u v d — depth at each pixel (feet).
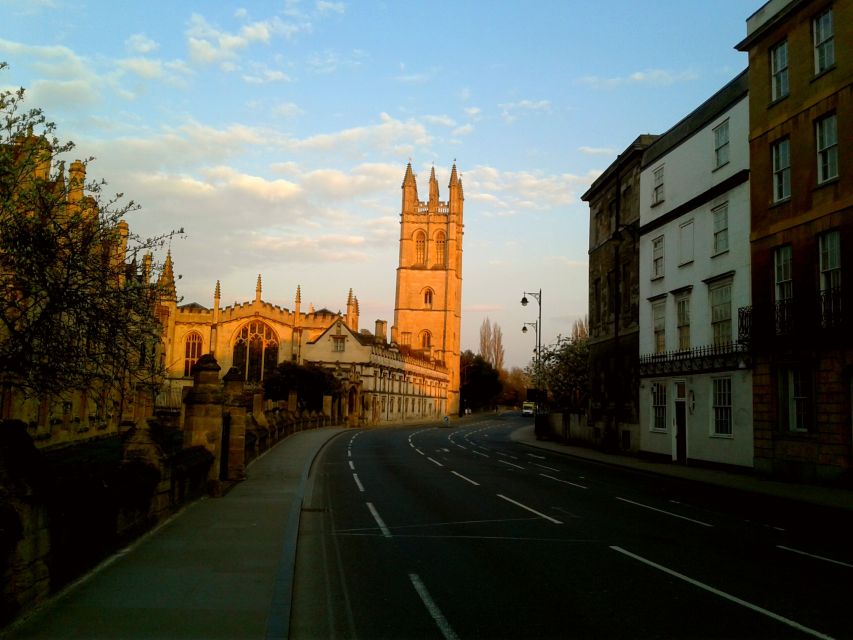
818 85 72.95
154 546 35.88
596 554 37.40
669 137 107.14
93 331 36.73
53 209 37.14
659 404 107.86
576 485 72.84
